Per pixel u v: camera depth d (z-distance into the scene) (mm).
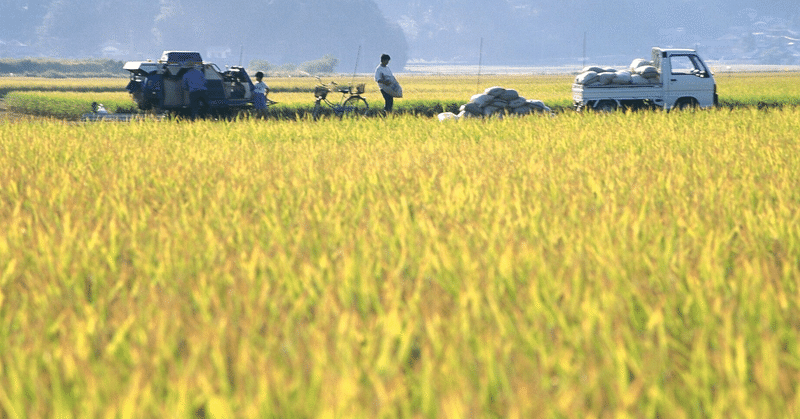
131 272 17594
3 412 11133
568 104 107438
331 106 92438
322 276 16906
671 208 23734
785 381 10156
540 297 15078
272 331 12711
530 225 20875
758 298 14062
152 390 10891
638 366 11695
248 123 65625
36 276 17156
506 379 11000
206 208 24750
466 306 14016
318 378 10516
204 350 11656
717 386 11078
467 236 19688
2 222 22359
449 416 9055
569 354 11250
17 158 38969
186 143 48438
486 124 59594
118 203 25484
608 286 14312
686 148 42344
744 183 27453
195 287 14672
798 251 18859
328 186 29688
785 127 54344
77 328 12578
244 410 9805
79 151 42000
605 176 30469
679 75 82750
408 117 68062
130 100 120062
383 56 78250
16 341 12781
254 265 16734
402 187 28719
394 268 17406
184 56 86125
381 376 11508
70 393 11062
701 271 16297
